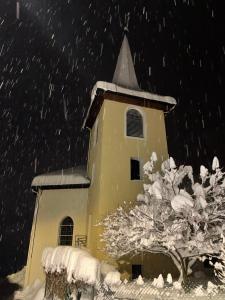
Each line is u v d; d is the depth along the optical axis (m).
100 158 18.72
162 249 11.64
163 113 21.64
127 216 12.80
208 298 9.39
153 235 10.64
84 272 10.62
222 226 10.57
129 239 11.35
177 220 10.54
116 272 12.59
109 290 11.66
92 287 11.11
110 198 17.45
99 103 21.77
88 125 25.44
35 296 16.62
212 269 15.90
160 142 20.38
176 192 11.37
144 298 10.17
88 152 24.98
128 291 11.40
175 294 10.19
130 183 18.25
